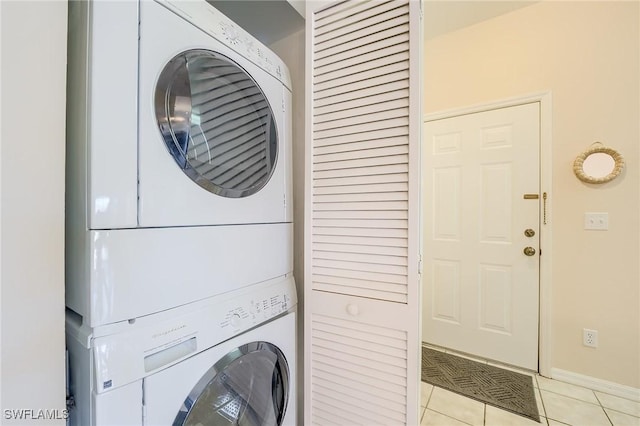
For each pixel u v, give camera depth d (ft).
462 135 7.39
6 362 1.57
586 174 5.88
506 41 6.75
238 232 2.85
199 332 2.39
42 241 1.71
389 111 3.12
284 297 3.41
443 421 5.06
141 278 2.04
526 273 6.62
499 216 6.95
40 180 1.70
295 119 4.31
